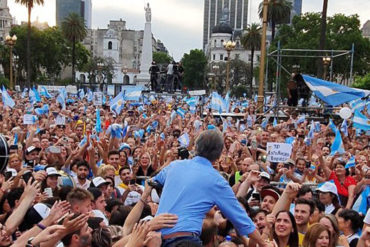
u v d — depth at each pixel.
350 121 20.11
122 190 8.81
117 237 4.88
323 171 10.21
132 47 170.62
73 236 4.45
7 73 88.38
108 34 155.88
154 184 4.80
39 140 12.58
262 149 12.99
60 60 94.44
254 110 26.77
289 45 61.69
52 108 22.38
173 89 57.84
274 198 6.76
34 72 89.38
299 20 66.88
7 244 5.02
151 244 3.94
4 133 14.43
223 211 4.31
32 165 10.70
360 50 62.72
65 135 13.73
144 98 43.69
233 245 4.74
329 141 15.99
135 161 11.34
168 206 4.26
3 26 141.25
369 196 8.88
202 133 4.53
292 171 9.79
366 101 21.39
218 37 160.00
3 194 6.67
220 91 100.12
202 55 124.56
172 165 4.55
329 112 26.20
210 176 4.31
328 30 64.56
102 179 7.91
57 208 4.82
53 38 88.62
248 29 76.44
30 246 4.30
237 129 19.31
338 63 61.19
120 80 147.38
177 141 13.72
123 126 16.55
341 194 9.70
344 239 6.23
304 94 25.97
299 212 6.31
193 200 4.22
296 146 11.43
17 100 31.25
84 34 82.06
